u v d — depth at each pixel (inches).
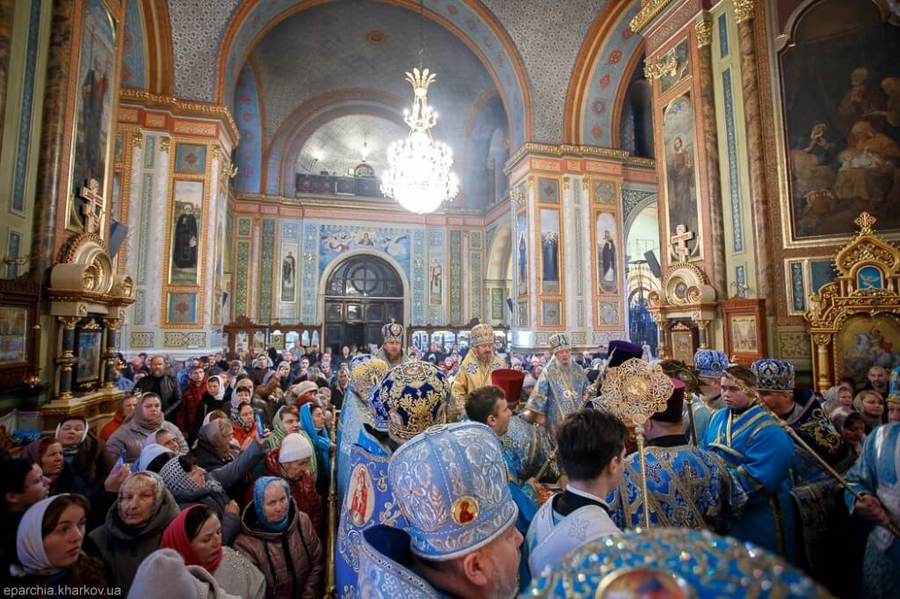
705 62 342.3
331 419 197.2
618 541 23.4
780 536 97.1
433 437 48.3
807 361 276.8
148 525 94.8
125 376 352.5
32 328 192.4
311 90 868.0
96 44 243.6
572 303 633.0
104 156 252.8
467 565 44.1
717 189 330.0
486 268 933.2
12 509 92.2
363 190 946.1
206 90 499.5
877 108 272.7
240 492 136.4
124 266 455.8
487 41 658.2
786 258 290.0
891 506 91.6
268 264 852.6
